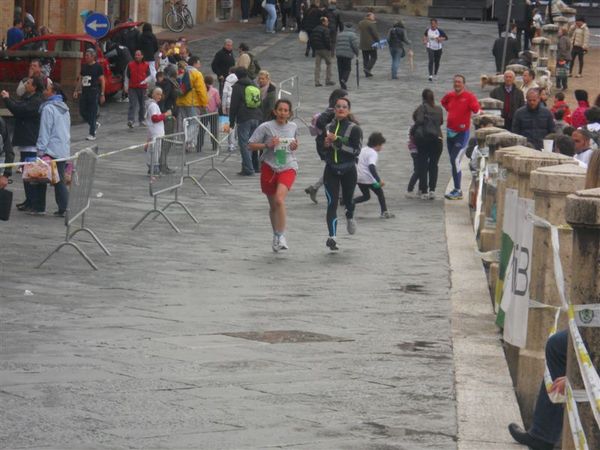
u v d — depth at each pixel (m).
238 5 102.19
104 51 59.53
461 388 14.20
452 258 25.03
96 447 11.36
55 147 29.17
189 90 43.94
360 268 23.77
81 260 23.62
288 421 12.51
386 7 107.19
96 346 16.08
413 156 34.78
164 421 12.35
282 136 25.33
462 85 34.31
